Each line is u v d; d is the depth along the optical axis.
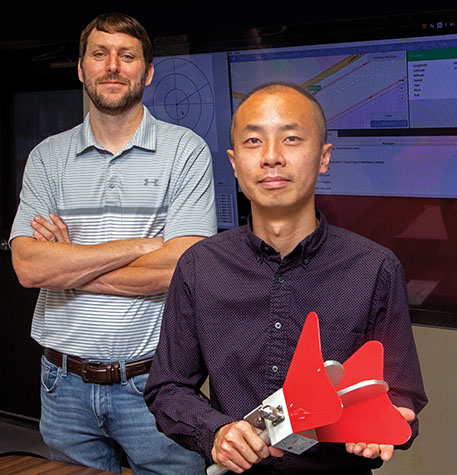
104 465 2.41
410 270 2.88
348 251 1.53
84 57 2.31
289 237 1.51
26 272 2.30
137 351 2.29
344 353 1.50
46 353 2.40
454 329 2.82
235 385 1.54
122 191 2.33
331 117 2.88
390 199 2.86
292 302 1.52
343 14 2.91
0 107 3.80
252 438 1.26
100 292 2.27
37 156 2.42
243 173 1.44
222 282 1.57
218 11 3.17
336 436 1.22
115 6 3.41
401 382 1.49
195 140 2.38
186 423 1.48
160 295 2.33
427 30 2.63
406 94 2.73
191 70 3.09
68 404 2.34
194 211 2.32
